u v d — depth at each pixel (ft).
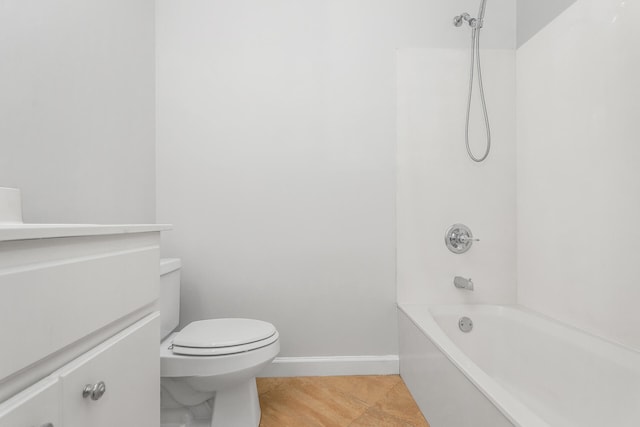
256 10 6.17
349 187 6.25
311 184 6.21
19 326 1.65
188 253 6.06
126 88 5.11
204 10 6.10
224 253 6.11
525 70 6.15
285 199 6.18
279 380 5.97
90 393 2.07
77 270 2.07
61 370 1.95
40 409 1.74
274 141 6.18
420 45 6.30
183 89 6.06
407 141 6.31
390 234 6.29
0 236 1.51
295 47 6.20
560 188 5.32
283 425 4.65
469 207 6.39
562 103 5.27
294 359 6.17
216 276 6.09
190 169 6.07
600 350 4.19
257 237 6.15
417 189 6.33
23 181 3.23
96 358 2.20
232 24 6.13
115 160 4.83
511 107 6.40
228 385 4.26
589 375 4.27
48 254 1.87
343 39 6.25
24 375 1.73
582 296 4.88
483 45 6.40
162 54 6.04
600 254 4.58
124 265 2.63
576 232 5.00
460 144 6.36
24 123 3.23
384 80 6.28
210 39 6.11
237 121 6.13
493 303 6.40
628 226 4.19
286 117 6.19
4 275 1.56
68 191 3.86
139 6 5.49
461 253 6.37
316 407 5.09
